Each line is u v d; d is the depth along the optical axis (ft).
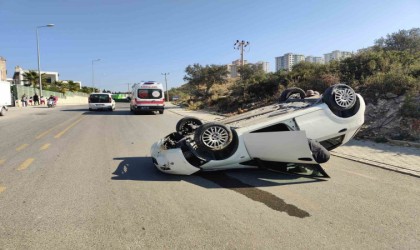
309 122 20.10
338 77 52.54
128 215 13.98
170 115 78.38
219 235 12.08
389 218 13.57
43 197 16.31
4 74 171.32
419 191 16.90
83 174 20.79
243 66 155.33
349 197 16.11
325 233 12.24
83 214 14.11
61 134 41.16
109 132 43.47
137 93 80.53
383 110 35.78
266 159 19.43
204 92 151.64
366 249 11.08
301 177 19.70
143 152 28.53
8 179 19.60
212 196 16.40
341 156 25.11
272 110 22.93
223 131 19.01
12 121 61.21
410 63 49.06
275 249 11.05
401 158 23.77
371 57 52.19
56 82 285.02
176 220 13.46
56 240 11.73
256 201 15.66
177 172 19.75
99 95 97.19
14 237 11.99
